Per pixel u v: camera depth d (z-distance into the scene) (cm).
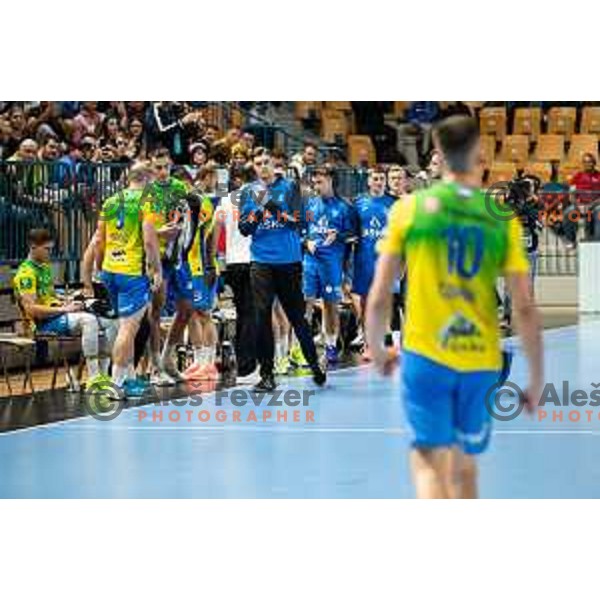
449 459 1509
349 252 3738
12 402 3000
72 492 2008
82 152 4466
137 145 4822
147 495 1981
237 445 2416
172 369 3256
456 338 1436
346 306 4050
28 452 2358
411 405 1459
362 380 3319
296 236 3050
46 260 3216
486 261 1442
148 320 3112
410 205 1452
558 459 2252
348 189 4684
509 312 4856
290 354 3588
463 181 1461
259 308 3028
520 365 3681
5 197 3638
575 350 4009
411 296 1457
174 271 3170
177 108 4841
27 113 4803
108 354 3183
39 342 3222
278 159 3131
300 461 2253
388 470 2173
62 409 2878
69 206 3766
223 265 3466
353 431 2555
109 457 2302
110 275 2952
